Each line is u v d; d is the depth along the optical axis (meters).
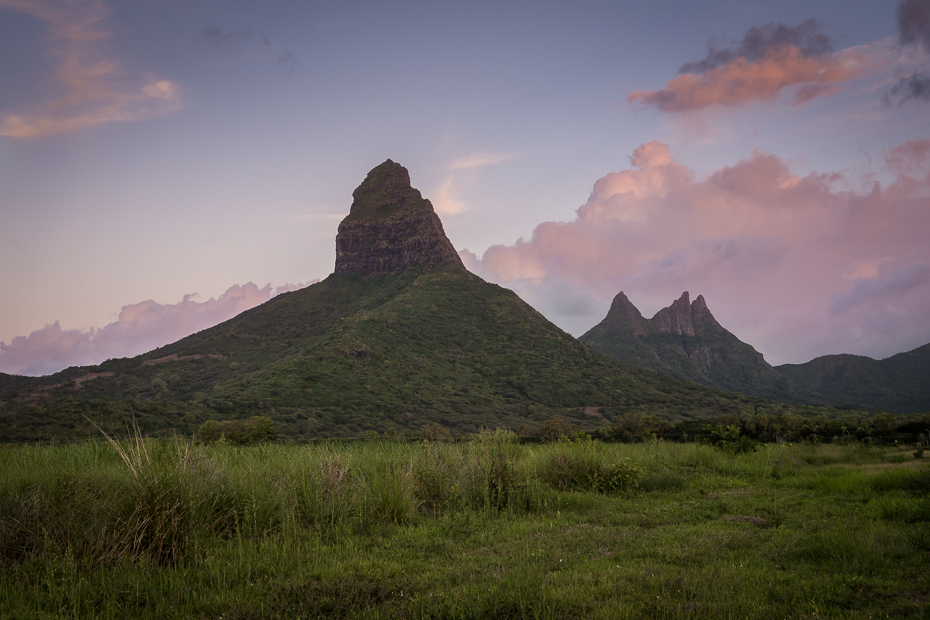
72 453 11.34
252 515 8.64
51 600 5.69
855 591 5.61
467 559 7.30
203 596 5.93
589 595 5.62
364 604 5.68
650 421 57.25
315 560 7.17
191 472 8.40
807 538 7.73
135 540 7.18
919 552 6.79
